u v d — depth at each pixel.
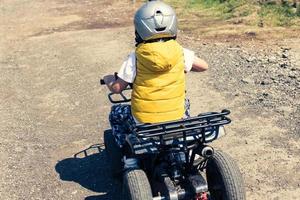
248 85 4.49
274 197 2.74
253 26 6.78
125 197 2.26
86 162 3.34
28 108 4.55
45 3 10.95
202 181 2.23
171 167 2.33
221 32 6.67
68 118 4.19
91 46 6.65
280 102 4.03
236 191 2.21
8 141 3.82
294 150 3.24
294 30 6.36
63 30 8.01
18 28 8.55
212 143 3.39
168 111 2.28
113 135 2.81
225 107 4.04
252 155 3.21
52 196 2.97
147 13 2.21
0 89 5.21
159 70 2.22
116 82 2.34
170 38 2.26
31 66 6.00
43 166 3.35
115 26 7.92
